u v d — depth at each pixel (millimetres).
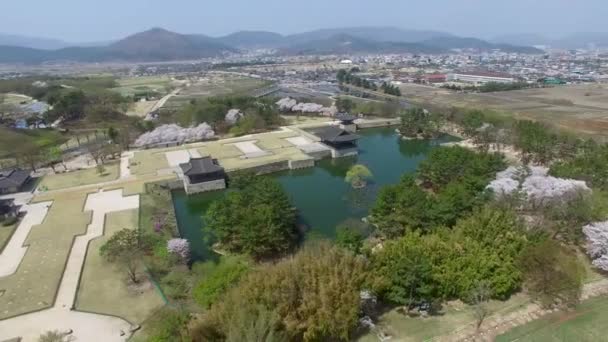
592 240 37469
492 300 32625
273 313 25609
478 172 56844
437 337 28625
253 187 52094
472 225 37281
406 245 33344
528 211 45125
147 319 32469
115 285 38062
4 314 33750
